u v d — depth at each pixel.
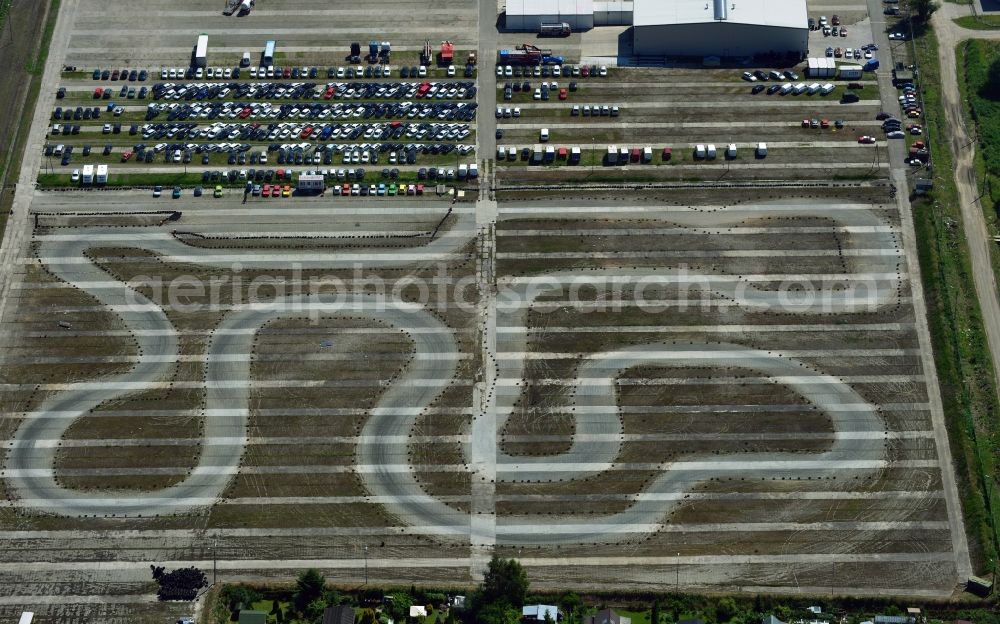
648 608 198.12
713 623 196.25
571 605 197.88
